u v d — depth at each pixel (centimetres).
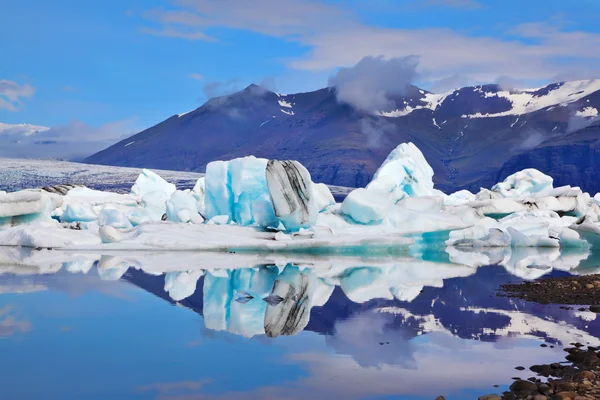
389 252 2489
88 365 732
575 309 1112
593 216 3591
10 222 2728
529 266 2019
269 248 2294
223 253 2250
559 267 1997
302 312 1091
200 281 1494
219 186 2723
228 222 2653
